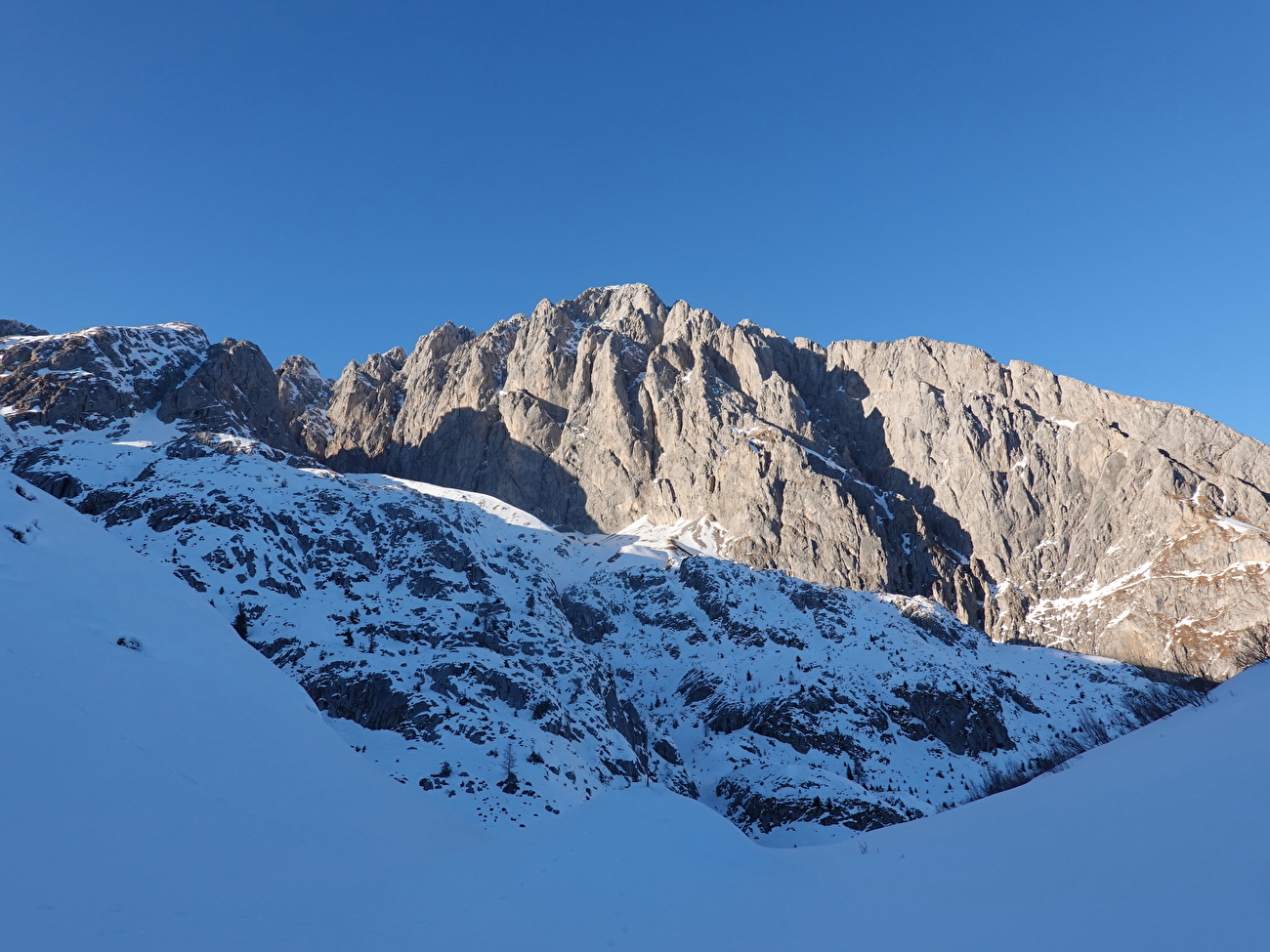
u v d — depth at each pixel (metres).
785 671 126.50
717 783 101.94
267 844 19.36
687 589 153.12
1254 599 156.75
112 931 14.24
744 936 19.61
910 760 112.44
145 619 24.55
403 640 91.50
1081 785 30.14
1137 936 16.98
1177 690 143.25
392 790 27.94
